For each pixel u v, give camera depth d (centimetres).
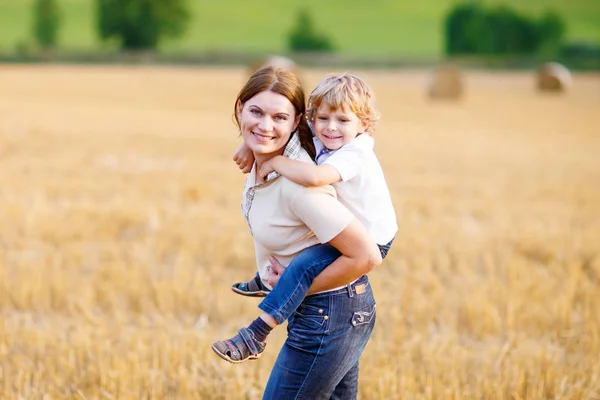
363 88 299
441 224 866
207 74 4088
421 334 532
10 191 964
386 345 505
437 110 2508
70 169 1152
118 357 462
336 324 294
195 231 780
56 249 716
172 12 7012
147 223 812
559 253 754
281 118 290
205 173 1153
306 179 279
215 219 841
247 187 302
